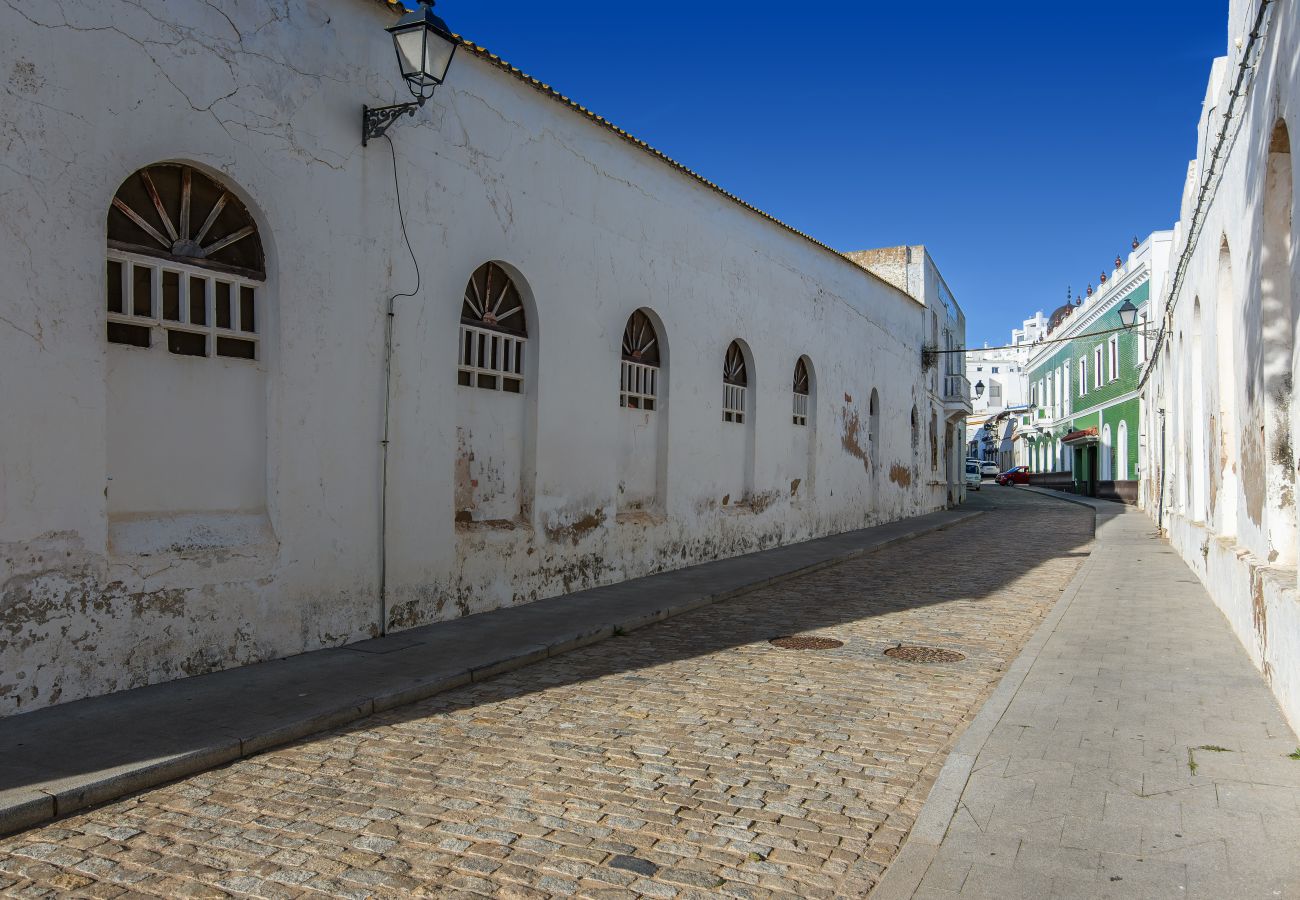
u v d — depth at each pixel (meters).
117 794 4.71
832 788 4.95
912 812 4.62
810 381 18.95
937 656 8.30
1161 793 4.76
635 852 4.12
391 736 5.81
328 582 7.91
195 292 6.94
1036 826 4.36
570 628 8.96
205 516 7.00
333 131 7.89
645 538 12.91
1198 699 6.62
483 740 5.73
